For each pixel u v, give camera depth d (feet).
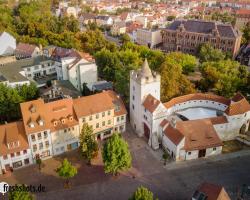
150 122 287.69
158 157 279.90
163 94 341.00
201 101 338.34
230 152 285.02
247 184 245.24
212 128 284.20
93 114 292.20
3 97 327.67
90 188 243.81
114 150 238.48
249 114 307.17
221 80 380.37
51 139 274.98
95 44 586.04
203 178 251.80
